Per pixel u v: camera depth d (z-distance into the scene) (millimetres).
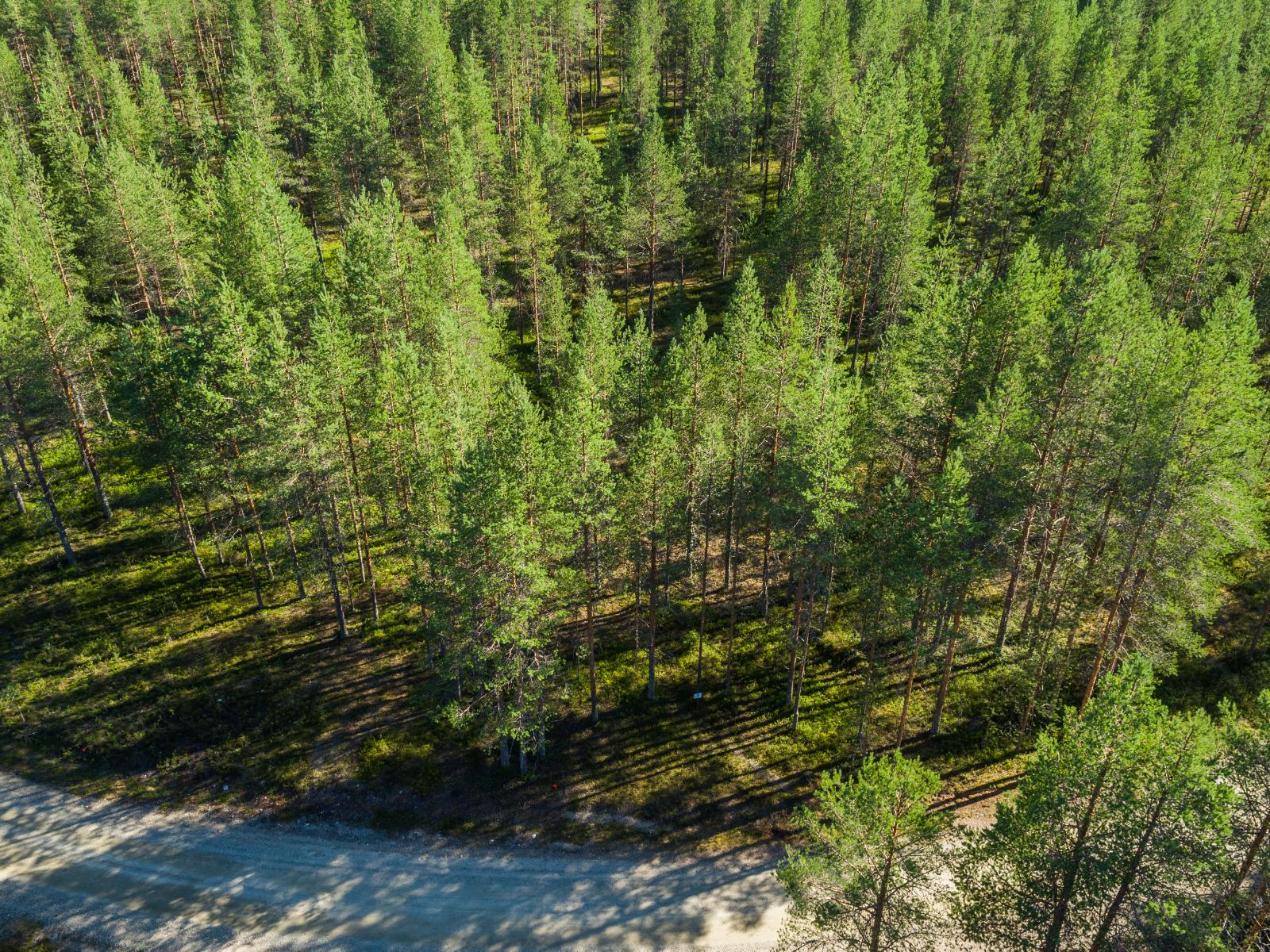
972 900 22203
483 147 63906
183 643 39688
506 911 28391
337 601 38844
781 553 42344
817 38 78062
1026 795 20453
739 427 34875
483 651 31359
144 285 56469
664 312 66625
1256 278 49000
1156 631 29812
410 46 73062
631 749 34906
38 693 37219
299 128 76250
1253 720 33219
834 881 22562
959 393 35219
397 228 47219
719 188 67188
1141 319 38562
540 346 59375
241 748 34625
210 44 97188
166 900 28734
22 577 43906
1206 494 27062
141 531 46875
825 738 35219
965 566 28984
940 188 75500
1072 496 32875
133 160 62719
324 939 27453
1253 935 20000
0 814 31875
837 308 47125
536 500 30203
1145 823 18703
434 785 33156
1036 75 74062
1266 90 65438
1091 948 20578
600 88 103438
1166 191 57156
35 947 27188
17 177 61562
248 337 35594
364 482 38438
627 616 41906
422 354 43594
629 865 30062
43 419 43312
